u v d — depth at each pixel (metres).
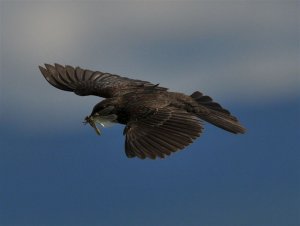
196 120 14.29
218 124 16.20
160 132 13.97
